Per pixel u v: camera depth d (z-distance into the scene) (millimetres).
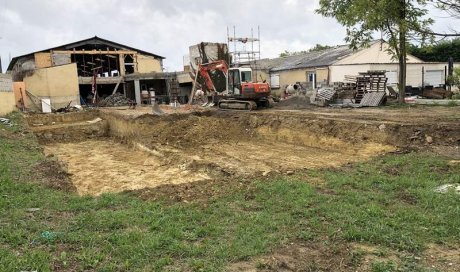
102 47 43031
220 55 33281
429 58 36469
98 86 42625
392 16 13352
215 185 8758
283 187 8086
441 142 12188
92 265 4891
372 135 13922
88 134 23125
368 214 6430
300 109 22453
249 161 13312
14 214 6621
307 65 33531
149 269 4816
